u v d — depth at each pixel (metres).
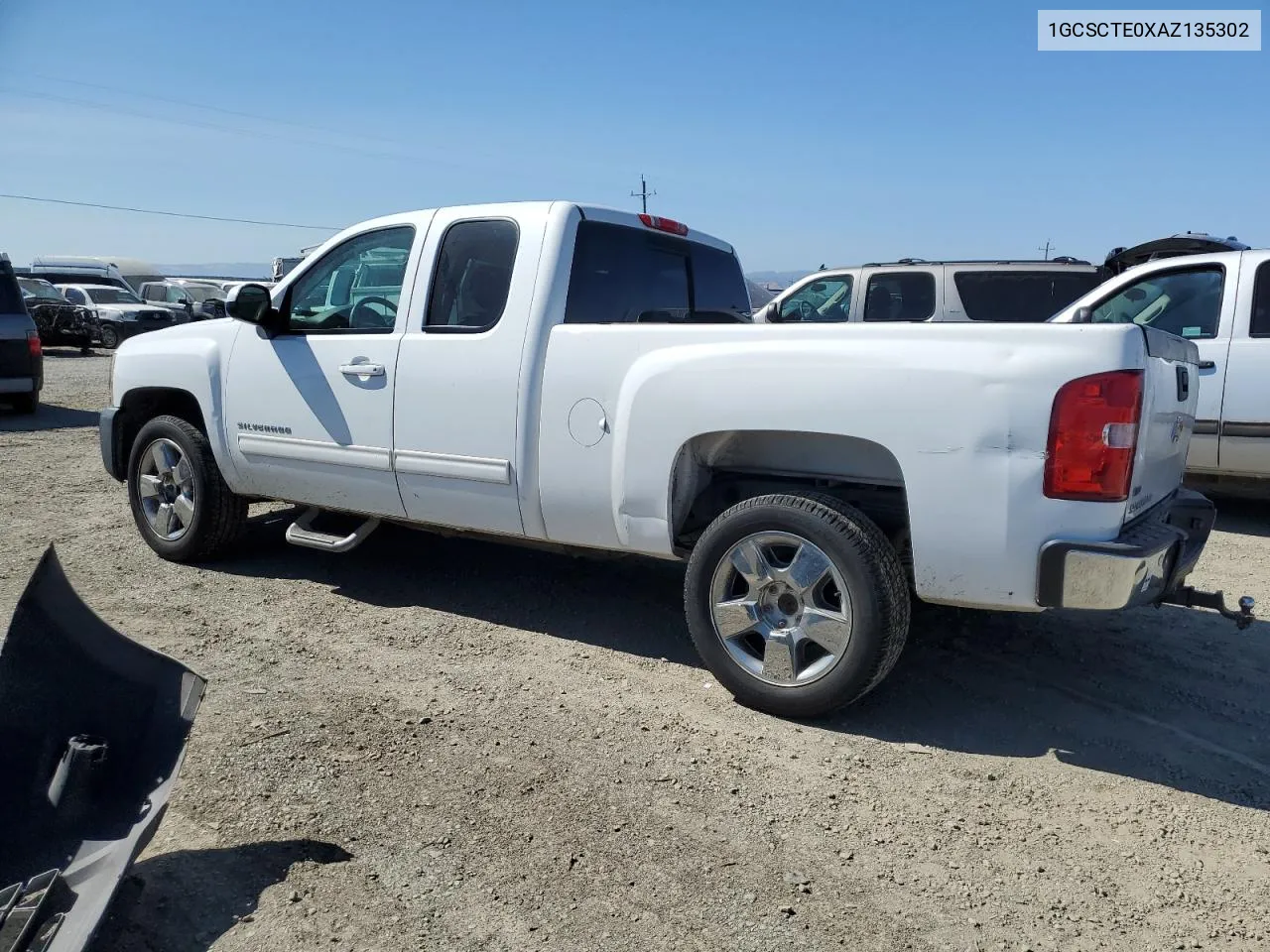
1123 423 3.33
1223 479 7.28
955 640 4.81
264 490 5.43
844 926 2.69
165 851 2.94
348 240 5.15
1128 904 2.81
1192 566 4.04
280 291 5.25
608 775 3.46
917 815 3.25
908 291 9.27
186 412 5.98
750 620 3.90
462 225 4.72
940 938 2.65
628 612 5.16
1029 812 3.28
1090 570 3.33
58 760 2.70
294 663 4.39
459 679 4.26
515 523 4.54
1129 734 3.86
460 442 4.58
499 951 2.56
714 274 5.58
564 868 2.92
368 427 4.88
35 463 9.41
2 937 2.27
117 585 5.43
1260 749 3.75
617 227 4.77
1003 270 9.00
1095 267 8.84
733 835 3.11
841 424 3.66
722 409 3.88
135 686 2.88
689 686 4.23
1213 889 2.89
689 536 4.34
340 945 2.56
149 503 5.92
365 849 2.98
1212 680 4.38
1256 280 6.95
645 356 4.09
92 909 2.32
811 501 3.78
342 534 5.67
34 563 5.83
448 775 3.43
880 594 3.64
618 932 2.64
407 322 4.80
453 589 5.48
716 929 2.66
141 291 30.83
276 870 2.87
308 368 5.08
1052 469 3.37
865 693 3.77
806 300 9.84
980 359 3.47
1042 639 4.84
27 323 12.63
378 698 4.05
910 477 3.57
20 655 2.70
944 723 3.93
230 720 3.80
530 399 4.37
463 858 2.95
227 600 5.23
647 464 4.08
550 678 4.29
